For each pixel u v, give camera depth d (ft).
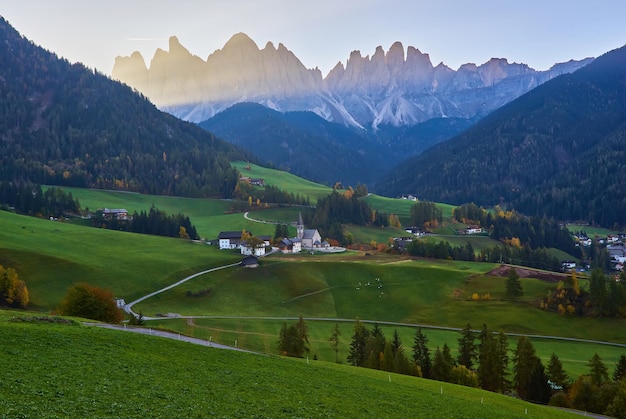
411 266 643.45
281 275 613.11
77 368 169.99
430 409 196.54
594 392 310.24
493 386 349.61
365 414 173.47
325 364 266.36
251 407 160.35
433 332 491.72
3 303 426.10
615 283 526.16
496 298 559.38
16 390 141.69
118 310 350.02
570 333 496.64
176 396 159.12
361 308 547.49
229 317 487.61
